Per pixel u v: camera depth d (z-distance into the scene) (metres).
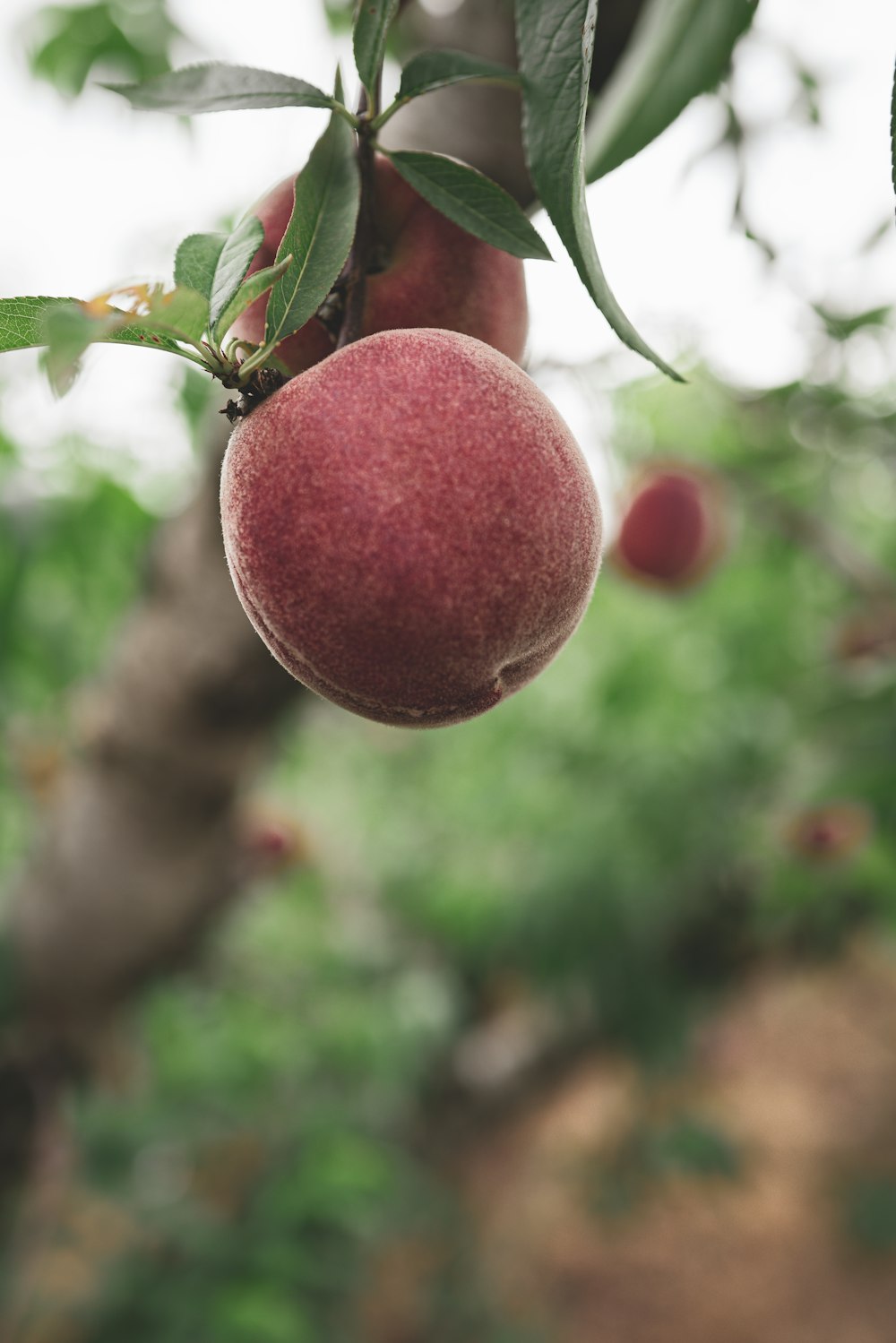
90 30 2.44
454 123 1.15
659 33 1.05
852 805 2.51
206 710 1.83
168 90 0.76
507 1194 6.36
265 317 0.77
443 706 0.74
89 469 2.38
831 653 3.06
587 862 4.40
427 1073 5.84
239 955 5.30
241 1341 3.02
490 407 0.68
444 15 1.20
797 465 3.15
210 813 2.01
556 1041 5.61
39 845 2.15
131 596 2.64
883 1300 5.89
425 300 0.81
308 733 4.79
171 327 0.63
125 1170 3.45
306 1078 4.85
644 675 4.32
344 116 0.73
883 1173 6.71
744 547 3.98
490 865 5.43
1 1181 2.31
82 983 2.13
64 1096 2.27
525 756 4.97
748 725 4.07
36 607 2.63
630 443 3.57
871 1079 7.70
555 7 0.69
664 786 4.31
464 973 6.06
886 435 2.96
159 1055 4.24
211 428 1.57
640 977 4.75
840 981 8.88
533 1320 5.51
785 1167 6.91
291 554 0.67
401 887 6.06
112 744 1.93
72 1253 3.91
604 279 0.68
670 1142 6.18
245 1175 4.47
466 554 0.66
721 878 4.55
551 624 0.71
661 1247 6.27
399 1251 5.57
